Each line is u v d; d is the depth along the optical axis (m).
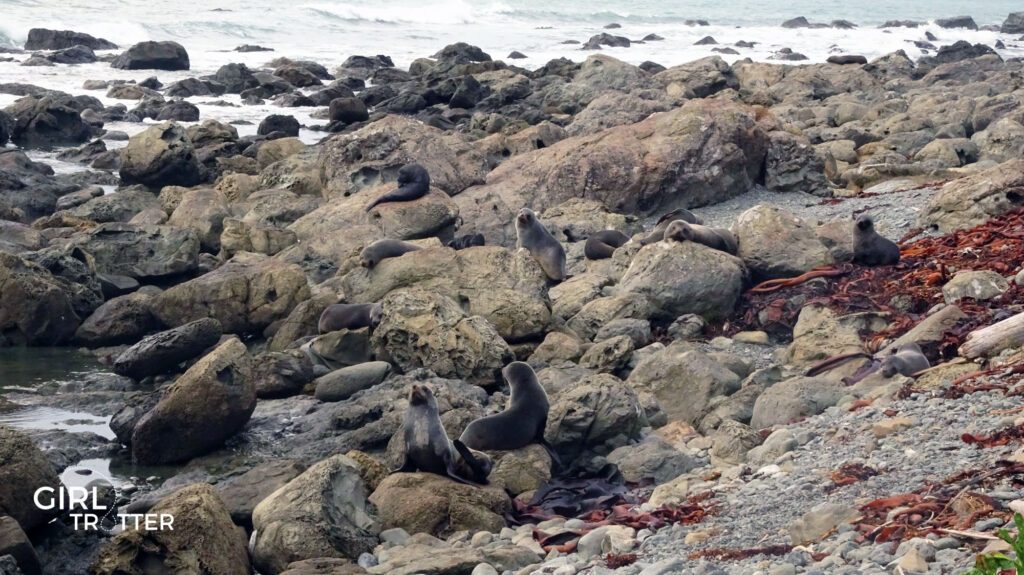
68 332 18.78
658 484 11.95
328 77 57.03
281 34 73.19
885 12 126.25
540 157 26.62
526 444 12.65
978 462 9.40
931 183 25.73
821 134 34.66
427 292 16.70
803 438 11.70
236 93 51.62
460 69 53.25
